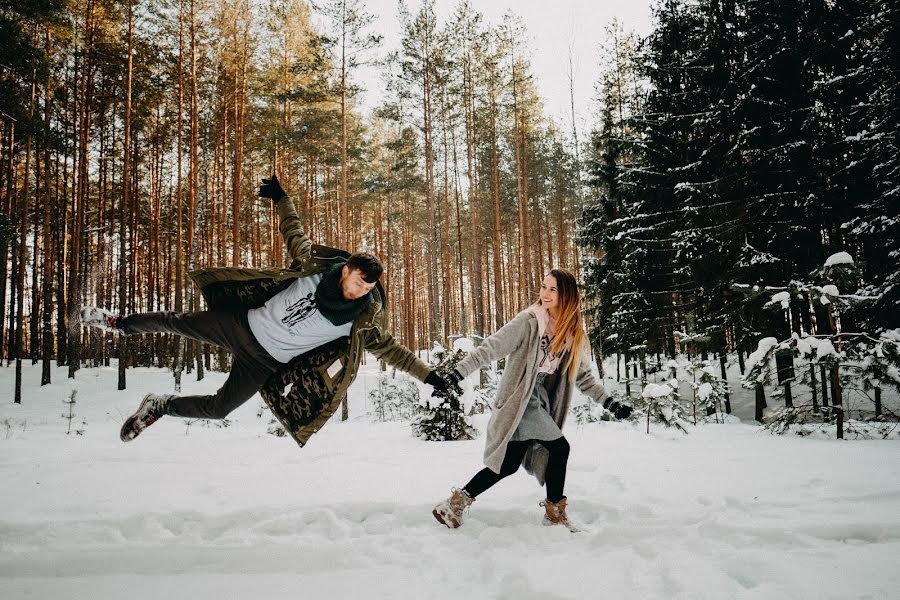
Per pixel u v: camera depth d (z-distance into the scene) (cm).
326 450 558
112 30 1705
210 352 2314
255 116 2041
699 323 1276
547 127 2956
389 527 312
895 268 911
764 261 1047
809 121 1027
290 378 292
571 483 401
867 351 620
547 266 3338
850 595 215
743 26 1175
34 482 399
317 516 322
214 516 318
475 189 2328
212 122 1994
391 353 293
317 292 267
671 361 877
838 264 658
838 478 392
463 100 2062
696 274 1234
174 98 1911
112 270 2641
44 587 235
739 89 1150
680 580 229
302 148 1958
